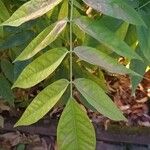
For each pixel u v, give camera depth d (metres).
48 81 0.75
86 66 0.73
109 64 0.44
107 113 0.43
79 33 0.58
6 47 0.62
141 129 1.12
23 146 1.11
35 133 1.12
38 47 0.43
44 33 0.44
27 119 0.43
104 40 0.44
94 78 0.70
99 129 1.11
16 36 0.62
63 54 0.44
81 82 0.44
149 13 0.51
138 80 0.53
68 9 0.54
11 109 1.11
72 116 0.43
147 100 1.19
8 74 0.73
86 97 0.44
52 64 0.44
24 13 0.42
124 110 1.16
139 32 0.49
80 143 0.43
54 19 0.61
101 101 0.43
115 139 1.11
